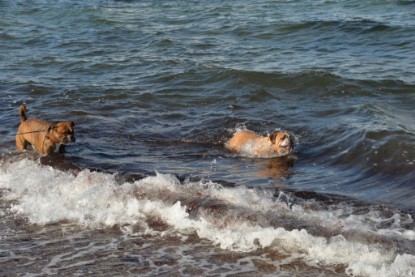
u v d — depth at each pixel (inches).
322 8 983.6
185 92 563.8
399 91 529.3
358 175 365.7
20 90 579.2
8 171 384.8
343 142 414.9
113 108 519.8
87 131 460.8
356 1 1017.5
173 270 260.7
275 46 746.2
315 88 553.3
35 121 415.8
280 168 385.7
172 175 359.9
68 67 681.6
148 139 447.2
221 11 1004.6
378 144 395.9
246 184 355.3
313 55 685.9
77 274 258.5
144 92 562.9
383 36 751.7
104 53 746.8
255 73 592.4
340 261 260.8
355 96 526.3
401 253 261.9
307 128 454.9
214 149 427.5
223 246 280.5
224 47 752.3
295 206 314.8
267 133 452.4
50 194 346.9
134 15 1010.7
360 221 297.1
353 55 673.6
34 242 291.0
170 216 309.9
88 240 292.2
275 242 277.4
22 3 1181.1
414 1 979.3
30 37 863.1
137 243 287.4
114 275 257.4
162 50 749.3
